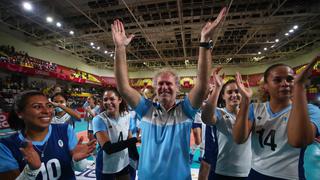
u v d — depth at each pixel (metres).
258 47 16.77
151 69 22.69
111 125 2.25
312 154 2.95
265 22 11.45
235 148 1.98
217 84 1.83
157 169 1.39
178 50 17.72
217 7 10.22
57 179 1.34
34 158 1.18
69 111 2.99
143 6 10.19
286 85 1.36
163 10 10.34
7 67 10.98
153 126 1.50
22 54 12.73
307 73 1.11
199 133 3.00
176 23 12.12
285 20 11.15
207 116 1.85
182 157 1.42
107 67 23.03
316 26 12.36
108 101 2.28
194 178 3.45
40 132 1.36
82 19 11.53
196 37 14.70
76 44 15.14
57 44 14.82
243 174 1.97
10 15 10.42
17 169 1.22
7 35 12.30
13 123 1.36
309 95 6.68
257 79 20.70
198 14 11.01
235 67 21.62
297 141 1.12
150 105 1.57
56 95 3.46
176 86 1.56
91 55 19.14
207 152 2.23
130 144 2.02
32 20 10.51
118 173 2.23
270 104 1.52
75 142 1.51
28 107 1.28
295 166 1.32
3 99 9.75
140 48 16.53
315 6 9.78
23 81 13.11
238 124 1.47
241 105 1.48
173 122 1.48
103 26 12.05
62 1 9.70
